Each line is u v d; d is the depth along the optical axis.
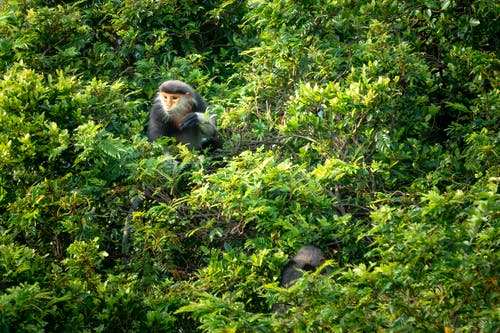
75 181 17.58
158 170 17.12
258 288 14.08
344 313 12.38
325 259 15.49
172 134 21.09
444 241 12.24
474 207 12.47
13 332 13.50
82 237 16.77
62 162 17.81
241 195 15.76
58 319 14.41
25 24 21.42
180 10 23.64
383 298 12.67
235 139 18.50
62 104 18.09
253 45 23.81
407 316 12.00
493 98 17.58
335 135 17.31
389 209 13.19
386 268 12.20
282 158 18.16
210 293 14.45
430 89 18.23
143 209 18.33
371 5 19.31
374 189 16.77
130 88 21.98
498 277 11.91
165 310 15.12
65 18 21.66
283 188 15.68
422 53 18.83
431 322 11.99
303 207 16.00
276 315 12.80
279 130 17.77
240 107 19.16
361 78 17.66
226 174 16.17
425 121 17.89
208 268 15.50
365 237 15.96
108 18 23.45
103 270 16.59
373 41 18.91
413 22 19.94
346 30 19.72
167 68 22.56
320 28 19.97
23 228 16.31
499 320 11.71
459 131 18.11
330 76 19.09
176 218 17.12
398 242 12.70
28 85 17.84
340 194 17.00
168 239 16.88
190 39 24.14
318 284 12.72
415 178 17.38
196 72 22.31
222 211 16.03
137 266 16.92
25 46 20.61
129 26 22.75
